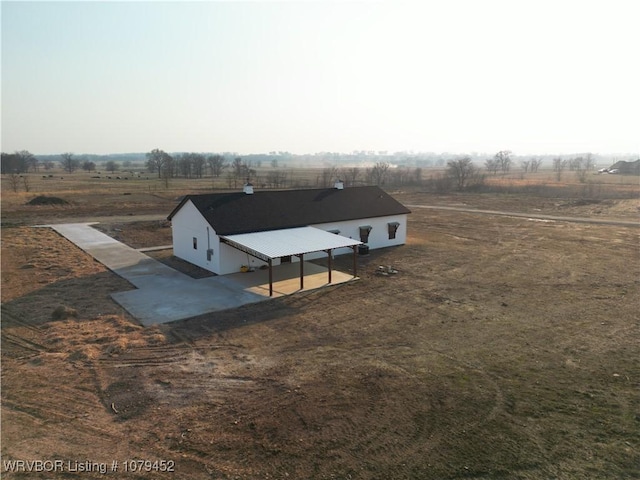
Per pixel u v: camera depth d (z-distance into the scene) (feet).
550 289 78.89
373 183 325.01
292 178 379.96
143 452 34.91
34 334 58.39
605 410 40.75
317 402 42.24
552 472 32.65
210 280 84.43
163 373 48.01
